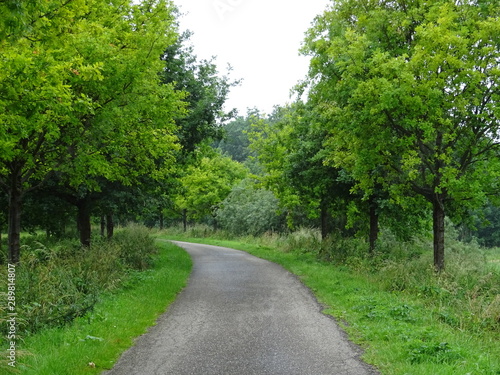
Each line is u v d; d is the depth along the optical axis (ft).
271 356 19.31
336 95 38.96
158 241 98.02
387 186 40.68
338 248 57.72
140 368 17.87
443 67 33.71
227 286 39.42
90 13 31.58
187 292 36.40
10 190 30.99
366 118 35.65
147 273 43.24
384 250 56.59
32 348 19.11
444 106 34.09
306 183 57.06
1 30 17.46
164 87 39.29
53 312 23.93
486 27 32.22
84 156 32.68
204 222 177.58
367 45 35.37
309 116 51.90
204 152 68.39
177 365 18.20
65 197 52.75
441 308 27.89
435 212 39.04
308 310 29.04
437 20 32.73
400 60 33.01
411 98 32.35
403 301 29.86
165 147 43.50
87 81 29.07
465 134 36.32
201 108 60.54
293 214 95.30
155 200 58.03
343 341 21.65
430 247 74.18
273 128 65.98
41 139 29.71
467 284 33.30
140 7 35.96
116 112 32.12
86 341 20.38
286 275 46.78
